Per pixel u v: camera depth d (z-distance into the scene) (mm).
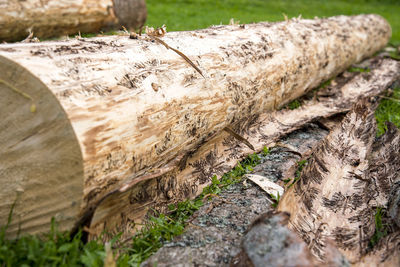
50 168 1793
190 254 1919
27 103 1765
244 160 3000
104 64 2012
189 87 2420
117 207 1997
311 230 2148
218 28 3422
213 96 2617
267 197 2465
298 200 2268
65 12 4969
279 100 3648
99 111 1803
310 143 3352
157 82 2207
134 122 1971
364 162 2723
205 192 2527
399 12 13141
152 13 7289
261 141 3188
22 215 1919
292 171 2750
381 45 6906
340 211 2332
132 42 2457
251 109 3168
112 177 1879
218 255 1909
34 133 1789
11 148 1868
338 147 2809
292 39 3822
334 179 2562
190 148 2541
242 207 2348
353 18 5992
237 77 2902
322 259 1964
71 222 1812
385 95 4656
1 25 4398
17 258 1706
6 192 1932
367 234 2133
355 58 5535
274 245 1567
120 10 5613
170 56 2453
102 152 1776
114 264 1664
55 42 2184
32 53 1842
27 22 4629
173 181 2426
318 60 4191
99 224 1928
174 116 2271
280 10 9570
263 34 3516
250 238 1679
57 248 1765
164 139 2213
